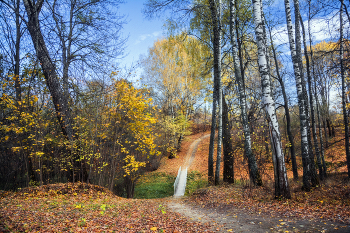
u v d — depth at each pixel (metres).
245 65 11.23
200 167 23.69
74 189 9.12
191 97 28.62
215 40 12.31
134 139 13.23
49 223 4.30
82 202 7.62
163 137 25.47
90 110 10.22
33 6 9.45
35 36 9.27
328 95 19.88
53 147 11.11
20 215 4.66
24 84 9.01
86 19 9.83
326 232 3.64
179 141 30.69
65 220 4.66
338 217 4.34
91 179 12.27
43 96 9.31
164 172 23.25
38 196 7.90
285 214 5.16
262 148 11.73
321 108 20.33
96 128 10.05
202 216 6.10
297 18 9.17
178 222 5.34
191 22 11.95
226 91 13.43
